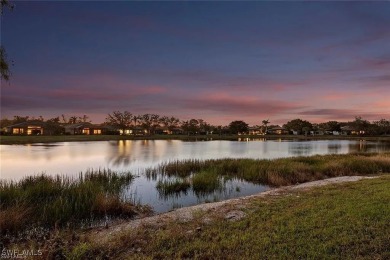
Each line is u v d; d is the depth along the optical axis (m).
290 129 140.00
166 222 7.92
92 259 5.51
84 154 33.66
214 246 5.80
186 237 6.40
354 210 7.71
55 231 7.44
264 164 19.98
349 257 5.14
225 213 8.45
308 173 17.97
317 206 8.40
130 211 10.23
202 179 15.16
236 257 5.31
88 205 10.05
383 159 21.55
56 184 12.44
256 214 8.04
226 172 18.98
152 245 5.98
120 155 33.03
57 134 87.38
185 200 12.61
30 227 8.28
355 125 126.31
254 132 143.75
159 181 15.57
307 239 5.94
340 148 48.62
